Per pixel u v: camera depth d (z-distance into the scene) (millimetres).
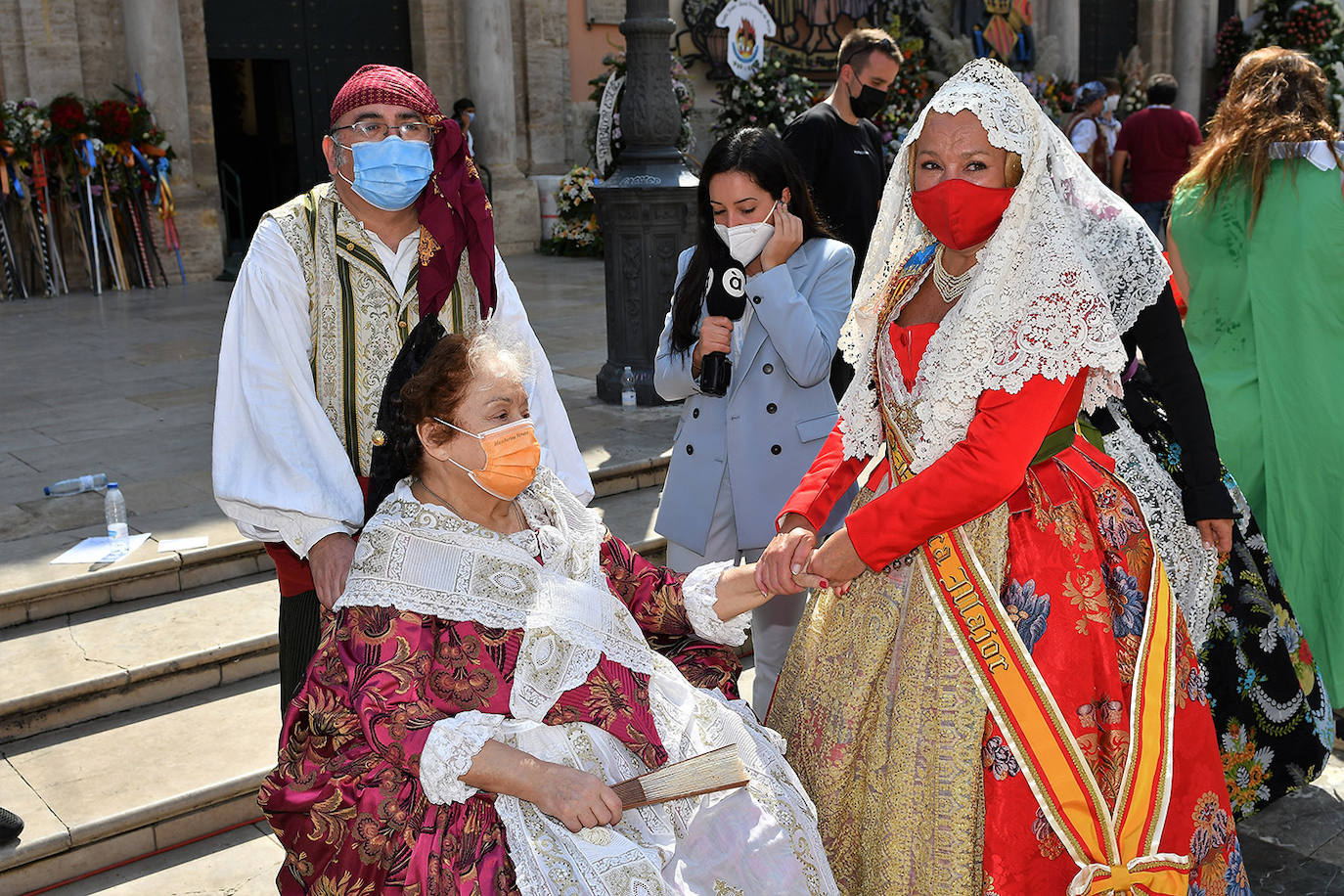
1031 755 2100
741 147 2910
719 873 2105
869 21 14734
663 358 3189
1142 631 2225
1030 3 15844
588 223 12312
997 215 2117
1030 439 2068
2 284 10016
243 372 2418
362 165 2354
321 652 2125
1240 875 2312
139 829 3061
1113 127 12711
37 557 4098
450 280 2516
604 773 2141
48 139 9914
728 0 13602
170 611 3957
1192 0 17547
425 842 2023
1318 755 2973
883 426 2422
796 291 3070
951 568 2168
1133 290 2271
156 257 10695
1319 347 3469
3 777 3197
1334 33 17016
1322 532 3529
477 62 12367
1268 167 3477
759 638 3260
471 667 2125
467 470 2166
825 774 2316
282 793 2096
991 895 2096
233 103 15297
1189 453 2551
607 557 2449
